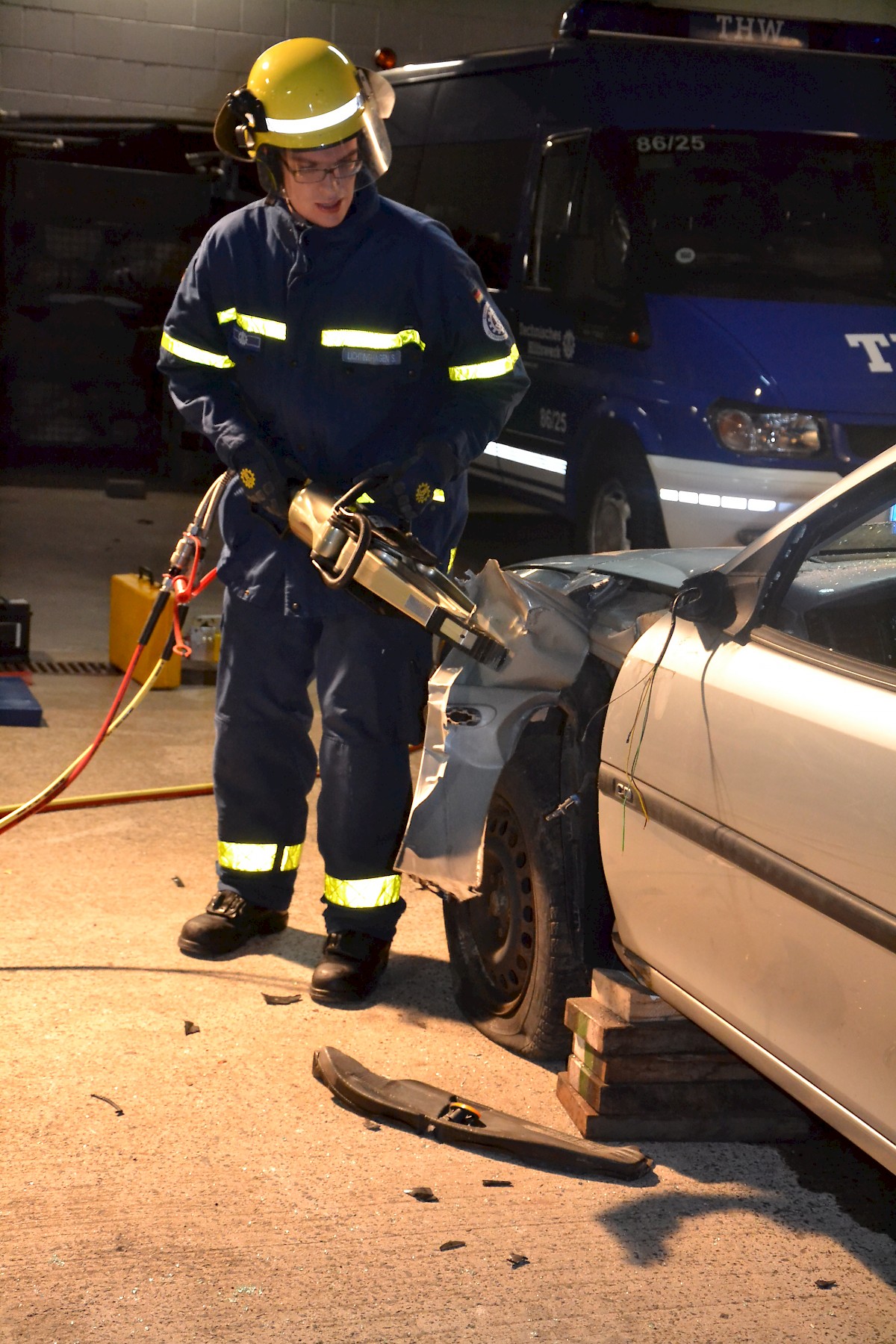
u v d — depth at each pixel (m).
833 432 6.75
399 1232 2.76
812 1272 2.71
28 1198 2.80
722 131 7.49
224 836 4.02
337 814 3.76
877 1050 2.32
